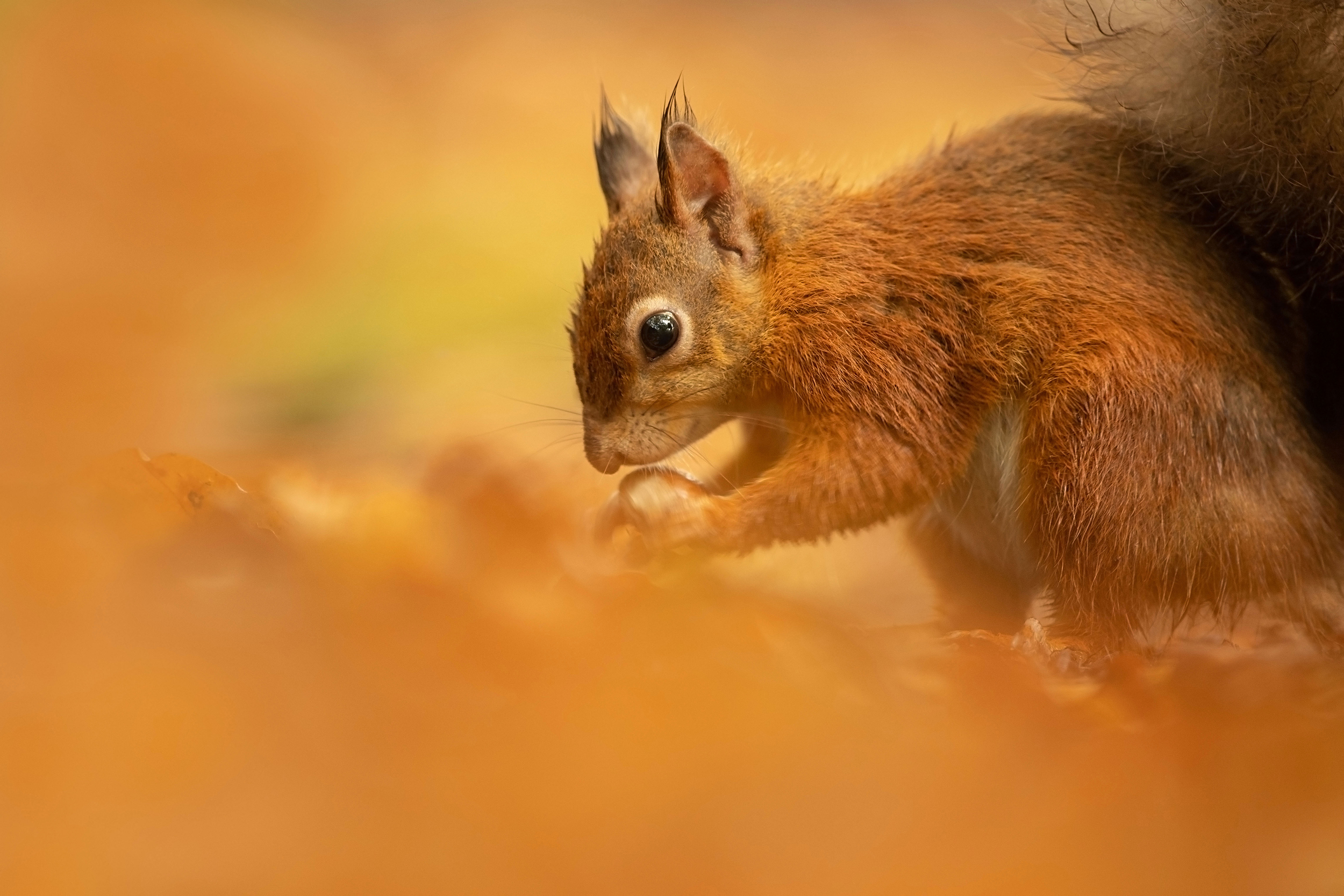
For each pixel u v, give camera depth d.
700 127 3.92
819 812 3.74
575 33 7.20
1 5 5.67
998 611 3.91
